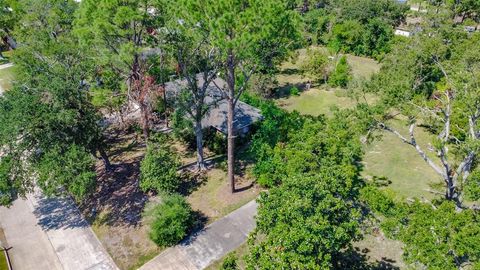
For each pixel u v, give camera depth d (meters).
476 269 12.20
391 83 22.92
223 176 27.97
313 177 16.41
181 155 30.94
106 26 23.06
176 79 35.25
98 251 22.20
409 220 15.60
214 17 18.92
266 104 34.12
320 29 56.62
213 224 23.47
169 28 23.22
